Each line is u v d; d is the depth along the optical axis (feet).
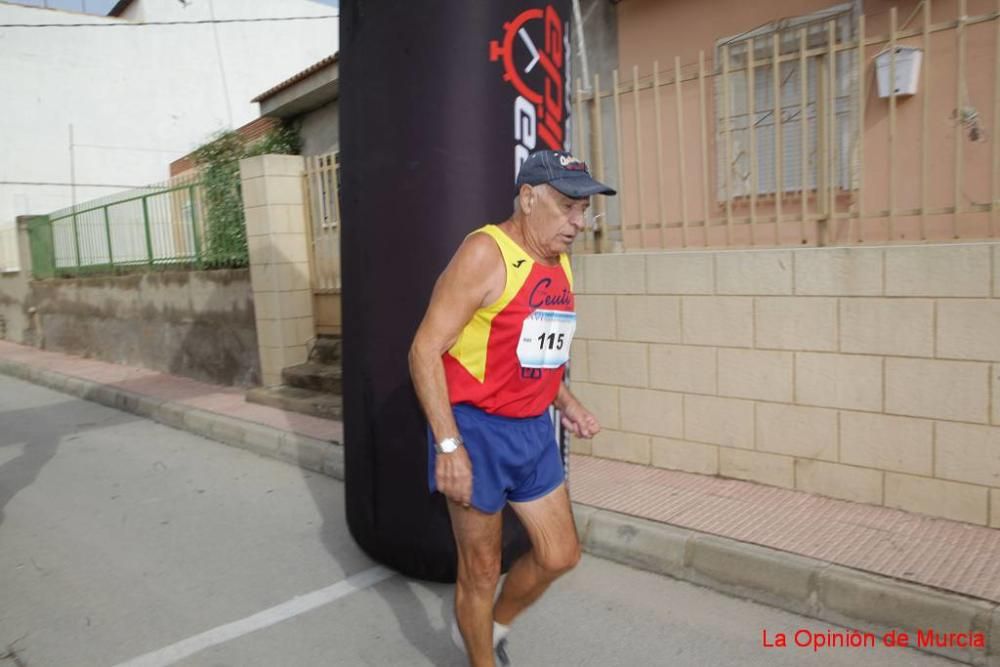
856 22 19.57
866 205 18.10
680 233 16.31
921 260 12.42
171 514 16.76
